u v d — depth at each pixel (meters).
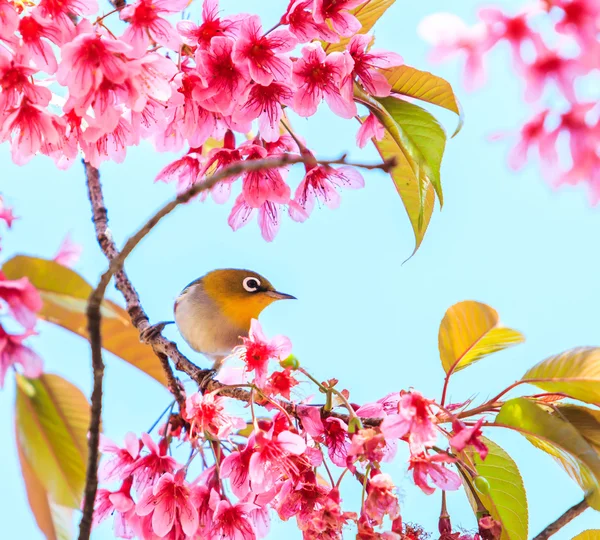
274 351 2.25
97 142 2.27
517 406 2.23
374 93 2.25
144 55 2.25
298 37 2.25
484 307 2.25
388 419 2.19
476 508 2.25
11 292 2.00
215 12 2.26
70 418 2.23
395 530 2.23
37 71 2.24
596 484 2.23
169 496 2.25
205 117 2.27
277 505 2.24
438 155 2.25
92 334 1.98
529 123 1.98
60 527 2.23
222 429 2.25
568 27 1.79
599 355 2.24
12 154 2.27
